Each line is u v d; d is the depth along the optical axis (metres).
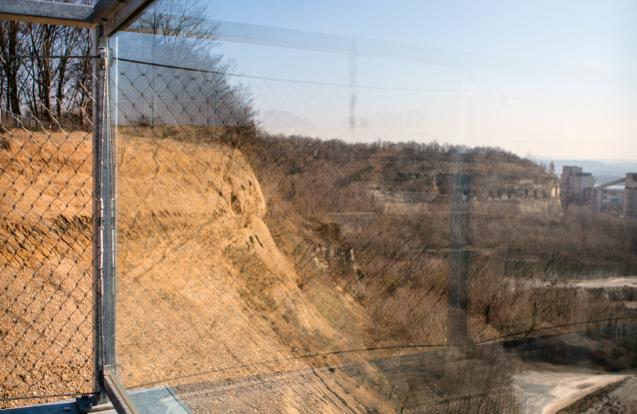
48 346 4.48
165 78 2.71
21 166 6.35
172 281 2.91
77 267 5.83
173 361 2.63
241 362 2.37
